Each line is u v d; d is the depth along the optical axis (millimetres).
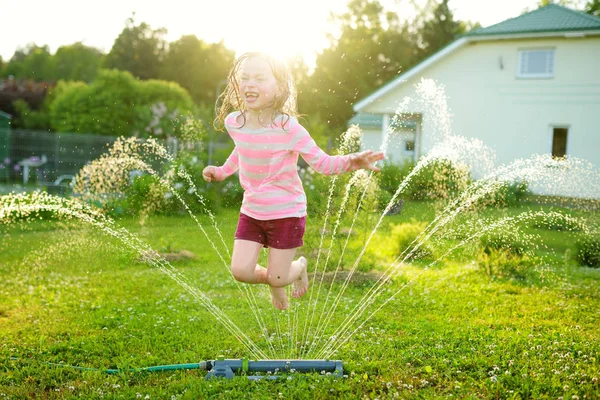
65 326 5039
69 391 3533
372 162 2990
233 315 5434
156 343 4523
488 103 18609
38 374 3857
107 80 26219
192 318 5254
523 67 18281
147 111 24188
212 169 3656
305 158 3180
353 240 9141
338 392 3502
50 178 20078
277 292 3555
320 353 4293
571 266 8398
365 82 28938
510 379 3686
